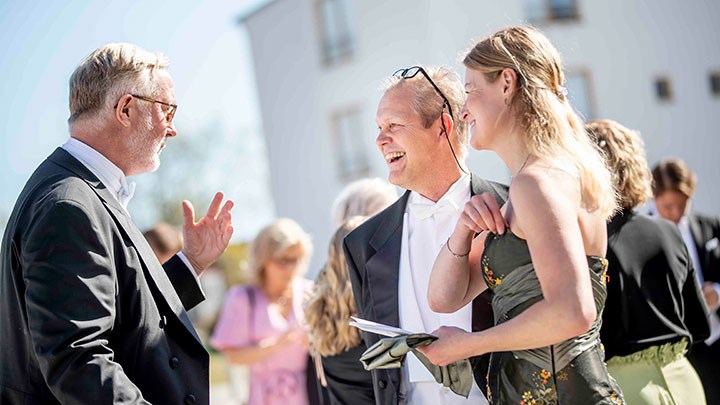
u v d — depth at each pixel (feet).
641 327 10.73
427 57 57.98
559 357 7.19
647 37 65.16
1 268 8.74
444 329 7.48
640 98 64.18
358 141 67.97
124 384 7.94
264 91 77.41
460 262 8.13
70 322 7.92
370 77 65.00
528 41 7.67
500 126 7.55
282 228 16.92
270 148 77.92
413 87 10.28
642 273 10.84
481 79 7.66
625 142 11.12
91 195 8.63
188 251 10.73
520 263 7.20
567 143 7.34
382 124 10.40
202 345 9.13
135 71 9.39
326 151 71.20
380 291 10.42
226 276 74.69
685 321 11.62
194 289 10.43
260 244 16.83
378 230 10.74
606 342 10.75
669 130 65.62
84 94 9.29
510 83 7.52
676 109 66.28
